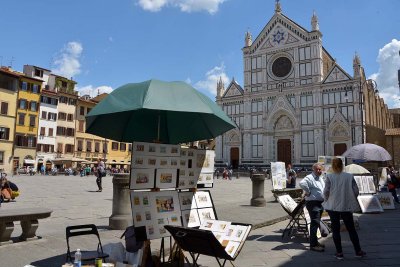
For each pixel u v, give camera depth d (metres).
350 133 54.25
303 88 59.44
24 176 51.53
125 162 80.81
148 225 6.82
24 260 7.37
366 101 55.97
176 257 7.31
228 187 33.91
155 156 7.11
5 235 8.59
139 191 6.91
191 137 9.10
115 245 7.17
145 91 6.69
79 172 63.31
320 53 59.31
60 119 68.94
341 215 8.54
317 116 57.47
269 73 63.84
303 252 9.14
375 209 17.03
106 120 8.31
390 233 11.71
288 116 60.78
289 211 11.11
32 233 9.10
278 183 20.22
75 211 15.01
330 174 8.73
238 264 8.00
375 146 18.75
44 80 68.19
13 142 60.19
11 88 60.34
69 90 73.12
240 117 66.06
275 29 64.12
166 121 8.84
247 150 64.06
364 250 9.30
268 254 8.95
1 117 58.53
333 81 56.97
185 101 6.77
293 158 59.38
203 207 7.82
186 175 7.65
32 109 63.50
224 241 6.85
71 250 8.18
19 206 16.52
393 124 83.94
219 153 67.19
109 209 15.89
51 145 66.88
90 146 74.31
